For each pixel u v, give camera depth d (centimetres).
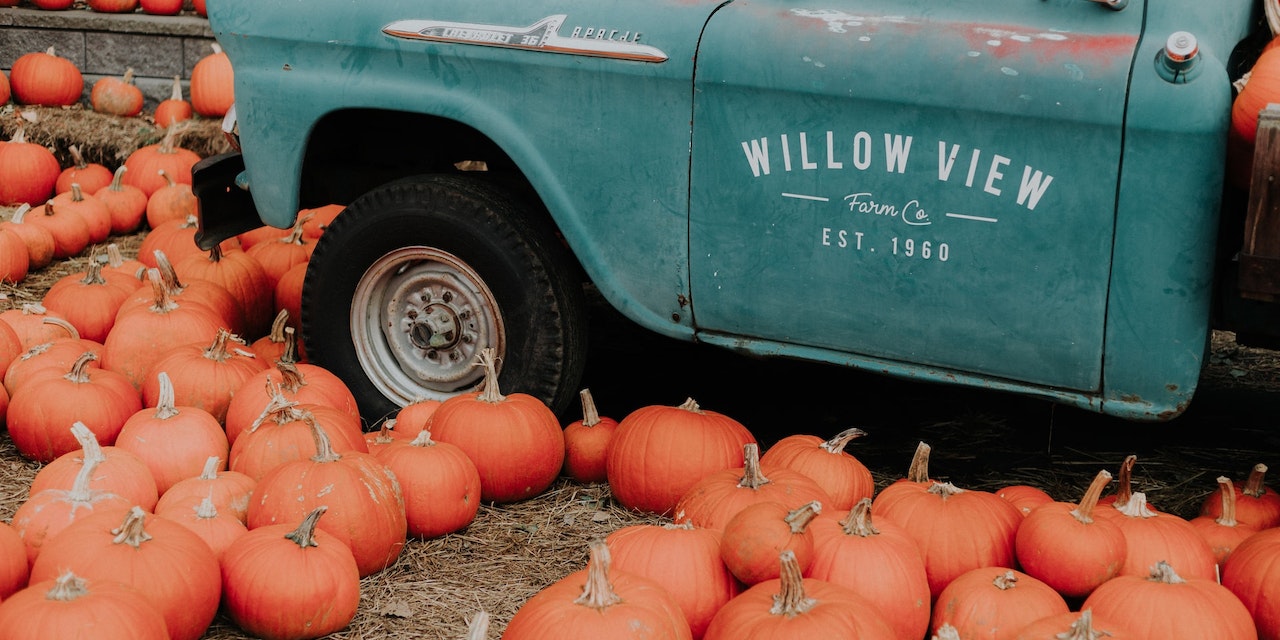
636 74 405
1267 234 324
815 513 325
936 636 294
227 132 520
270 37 463
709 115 397
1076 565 341
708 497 366
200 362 466
